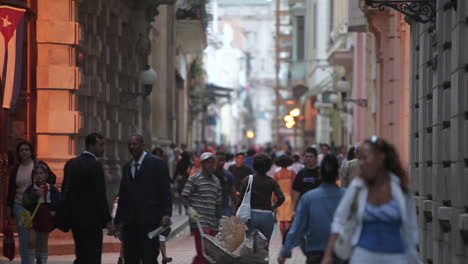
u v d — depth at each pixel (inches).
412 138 1450.5
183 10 3393.2
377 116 2657.5
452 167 1044.5
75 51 1633.9
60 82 1599.4
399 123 2321.6
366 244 708.7
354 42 3636.8
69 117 1603.1
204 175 1199.6
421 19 1230.9
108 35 2028.8
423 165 1311.5
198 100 4879.4
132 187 1090.1
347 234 715.4
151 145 2605.8
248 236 1146.0
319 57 5698.8
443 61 1123.3
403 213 705.6
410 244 709.9
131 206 1090.1
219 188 1205.7
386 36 2421.3
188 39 3688.5
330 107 4690.0
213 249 1045.8
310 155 1333.7
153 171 1093.8
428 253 1264.8
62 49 1609.3
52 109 1605.6
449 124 1099.3
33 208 1194.0
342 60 3767.2
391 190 709.9
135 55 2297.0
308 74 6584.6
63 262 1398.9
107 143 2006.6
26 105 1599.4
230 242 1055.0
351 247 713.6
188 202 1194.0
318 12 5733.3
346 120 4045.3
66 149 1608.0
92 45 1806.1
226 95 5502.0
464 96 992.2
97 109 1900.8
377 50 2534.5
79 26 1617.9
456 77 1016.9
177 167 2566.4
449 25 1091.3
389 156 717.3
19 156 1224.2
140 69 2356.1
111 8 1974.7
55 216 1096.2
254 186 1197.7
